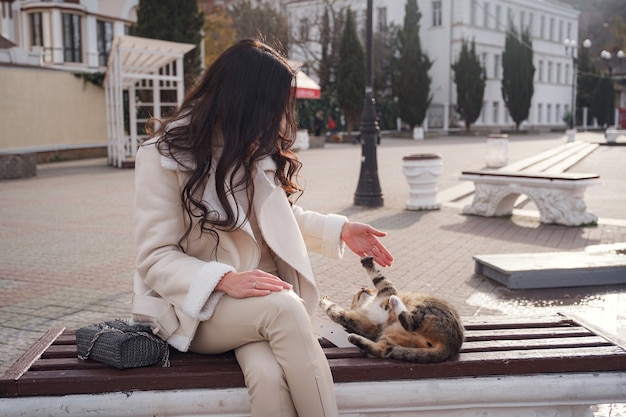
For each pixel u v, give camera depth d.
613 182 16.05
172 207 2.50
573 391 2.62
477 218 10.11
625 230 8.91
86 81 24.03
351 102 36.94
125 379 2.40
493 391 2.58
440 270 6.60
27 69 21.55
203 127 2.45
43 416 2.38
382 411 2.57
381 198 11.47
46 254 7.44
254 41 2.56
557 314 3.40
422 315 2.65
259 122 2.43
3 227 9.32
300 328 2.29
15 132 21.19
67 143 23.42
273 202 2.60
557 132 59.41
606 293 5.78
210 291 2.34
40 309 5.20
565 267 5.93
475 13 52.00
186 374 2.42
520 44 51.31
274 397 2.28
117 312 5.12
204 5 42.56
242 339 2.39
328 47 43.28
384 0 52.09
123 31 33.16
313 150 29.53
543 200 9.48
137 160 2.55
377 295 2.92
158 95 20.77
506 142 19.78
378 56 46.94
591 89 66.00
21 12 30.52
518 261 6.21
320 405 2.27
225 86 2.45
